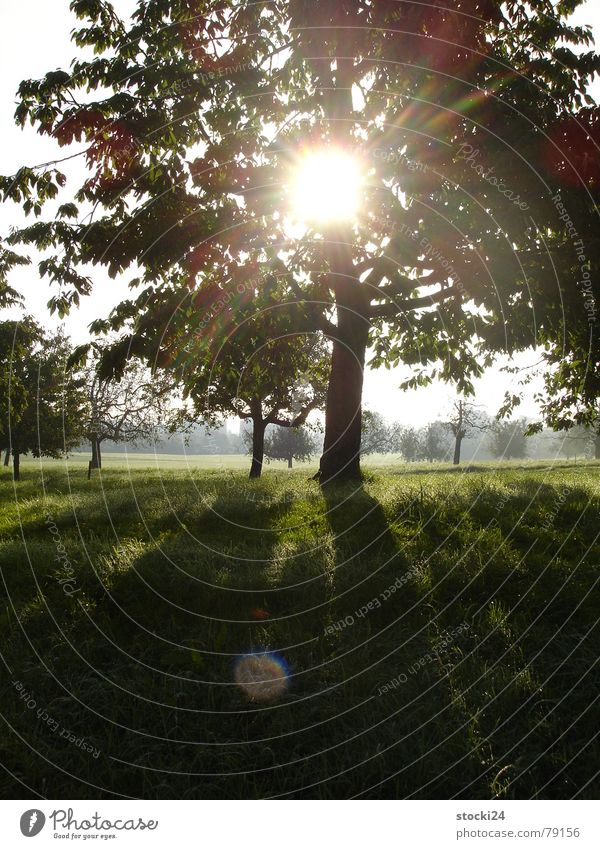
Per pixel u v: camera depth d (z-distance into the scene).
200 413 18.25
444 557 5.64
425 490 8.56
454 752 3.42
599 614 4.71
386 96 10.77
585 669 4.04
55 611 4.94
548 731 3.56
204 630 4.68
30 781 3.38
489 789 3.25
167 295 11.37
